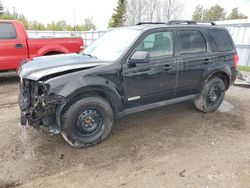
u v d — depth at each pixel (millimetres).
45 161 3121
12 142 3572
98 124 3543
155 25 4090
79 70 3279
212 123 4449
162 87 4055
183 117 4699
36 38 7188
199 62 4395
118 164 3102
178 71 4148
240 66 11406
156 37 3902
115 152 3379
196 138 3840
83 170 2969
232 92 6734
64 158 3201
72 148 3445
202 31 4504
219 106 5258
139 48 3715
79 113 3295
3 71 6848
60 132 3256
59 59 3783
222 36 4852
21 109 3420
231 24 12562
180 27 4211
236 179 2822
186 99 4559
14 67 6914
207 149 3500
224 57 4789
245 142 3746
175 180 2791
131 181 2773
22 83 3490
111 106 3666
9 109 5008
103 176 2859
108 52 3910
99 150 3424
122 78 3561
